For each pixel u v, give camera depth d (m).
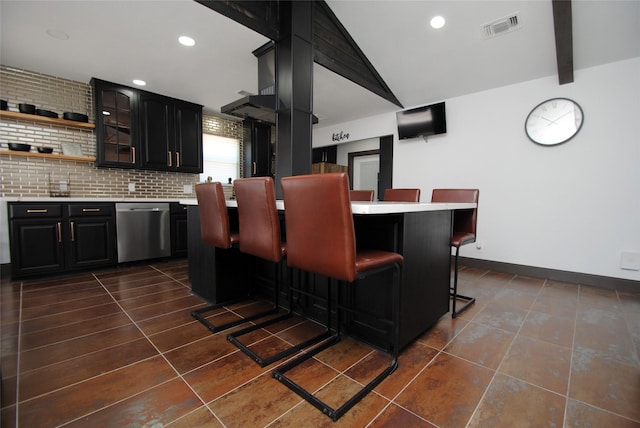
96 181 3.96
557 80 3.21
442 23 2.83
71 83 3.70
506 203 3.59
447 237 2.17
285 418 1.19
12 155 3.37
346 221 1.27
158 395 1.32
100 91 3.64
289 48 2.65
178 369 1.52
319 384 1.41
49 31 2.64
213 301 2.47
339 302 1.92
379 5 2.77
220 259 2.48
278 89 2.78
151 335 1.90
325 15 3.02
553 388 1.38
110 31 2.66
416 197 3.01
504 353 1.70
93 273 3.43
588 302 2.54
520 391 1.36
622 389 1.37
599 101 2.97
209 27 2.62
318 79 3.56
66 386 1.37
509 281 3.20
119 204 3.61
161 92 4.06
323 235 1.35
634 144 2.81
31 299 2.54
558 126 3.20
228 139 5.38
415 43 3.16
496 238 3.67
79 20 2.49
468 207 2.31
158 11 2.39
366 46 3.33
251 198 1.76
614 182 2.91
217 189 2.02
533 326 2.05
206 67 3.35
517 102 3.48
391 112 4.76
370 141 6.14
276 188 2.83
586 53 2.86
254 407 1.25
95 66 3.33
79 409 1.22
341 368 1.55
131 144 3.90
